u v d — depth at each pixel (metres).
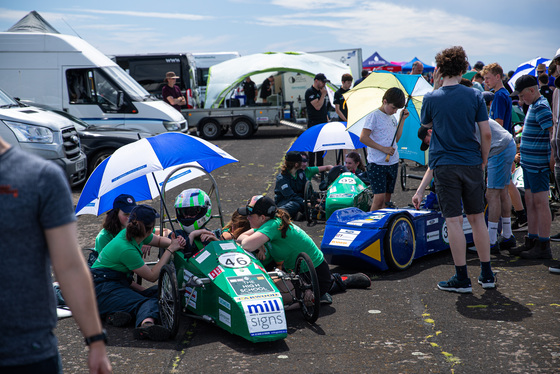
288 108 24.81
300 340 4.27
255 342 4.13
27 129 9.68
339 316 4.76
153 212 4.82
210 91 21.14
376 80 7.88
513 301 4.92
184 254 4.90
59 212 1.92
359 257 5.76
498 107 6.78
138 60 22.11
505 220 6.51
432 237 6.39
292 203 8.19
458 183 5.07
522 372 3.62
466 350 3.98
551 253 6.25
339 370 3.73
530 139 6.02
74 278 1.95
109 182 5.09
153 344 4.26
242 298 4.18
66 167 10.03
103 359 2.02
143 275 4.75
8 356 1.87
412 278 5.73
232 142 19.77
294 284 4.84
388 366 3.77
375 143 6.83
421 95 7.76
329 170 8.84
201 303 4.59
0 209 1.84
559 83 5.74
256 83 25.28
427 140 5.79
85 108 13.79
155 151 5.19
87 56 13.78
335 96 12.20
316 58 21.23
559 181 5.76
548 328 4.31
